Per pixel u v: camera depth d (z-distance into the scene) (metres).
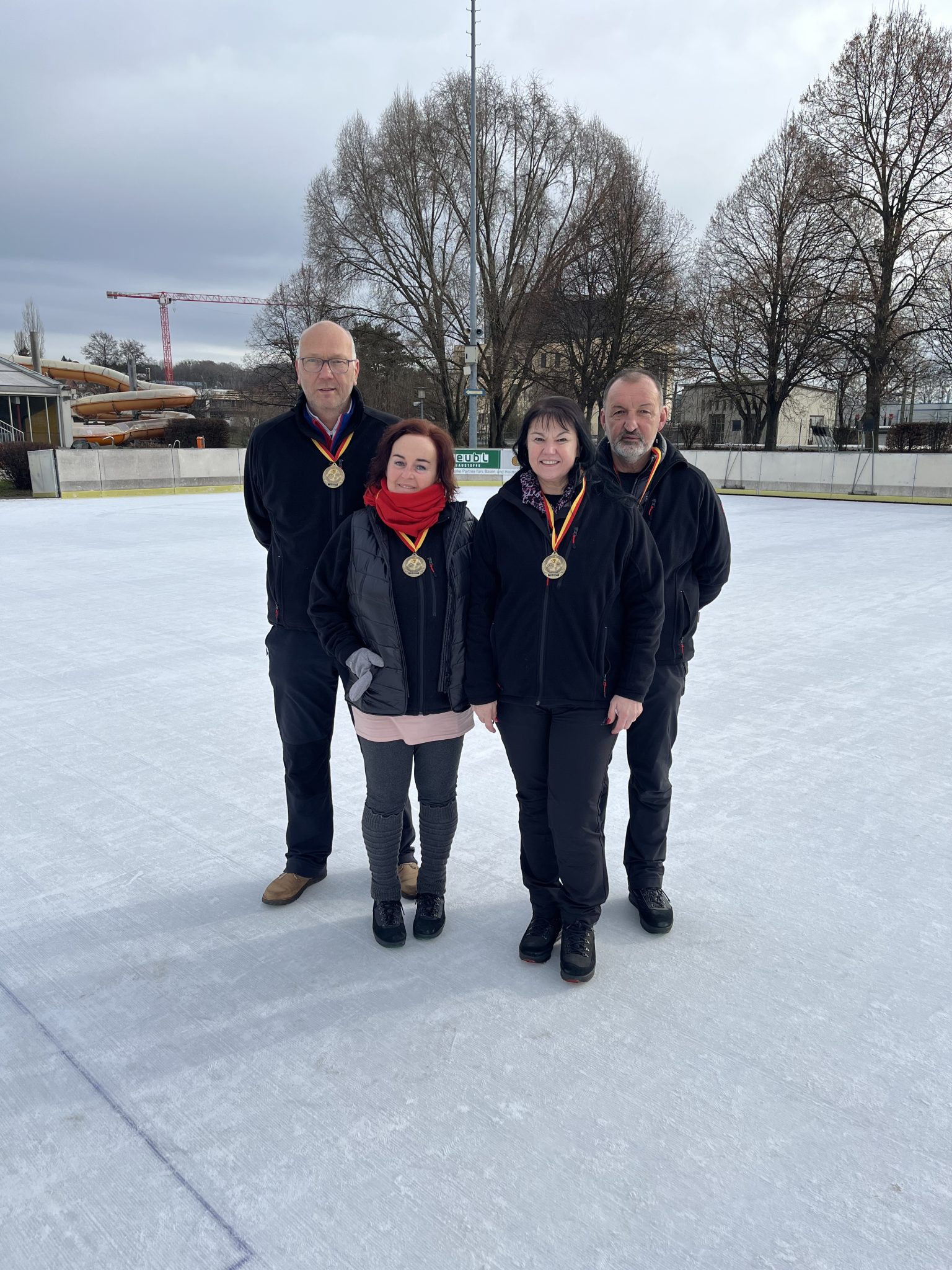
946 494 20.27
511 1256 1.49
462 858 3.03
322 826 2.76
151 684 5.13
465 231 27.41
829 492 22.02
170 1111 1.83
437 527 2.33
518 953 2.43
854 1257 1.49
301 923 2.59
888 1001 2.20
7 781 3.68
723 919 2.61
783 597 8.06
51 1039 2.06
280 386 36.03
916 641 6.32
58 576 9.03
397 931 2.45
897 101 22.95
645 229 27.06
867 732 4.32
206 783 3.66
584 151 26.73
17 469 21.75
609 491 2.21
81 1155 1.71
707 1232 1.54
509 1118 1.81
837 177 23.69
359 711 2.37
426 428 2.31
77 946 2.46
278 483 2.58
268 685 5.12
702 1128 1.78
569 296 27.73
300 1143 1.74
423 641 2.30
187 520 15.09
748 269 25.88
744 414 30.41
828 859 2.98
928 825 3.26
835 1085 1.91
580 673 2.21
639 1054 2.01
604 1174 1.66
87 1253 1.50
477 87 26.05
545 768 2.34
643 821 2.56
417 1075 1.94
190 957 2.41
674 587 2.48
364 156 26.67
